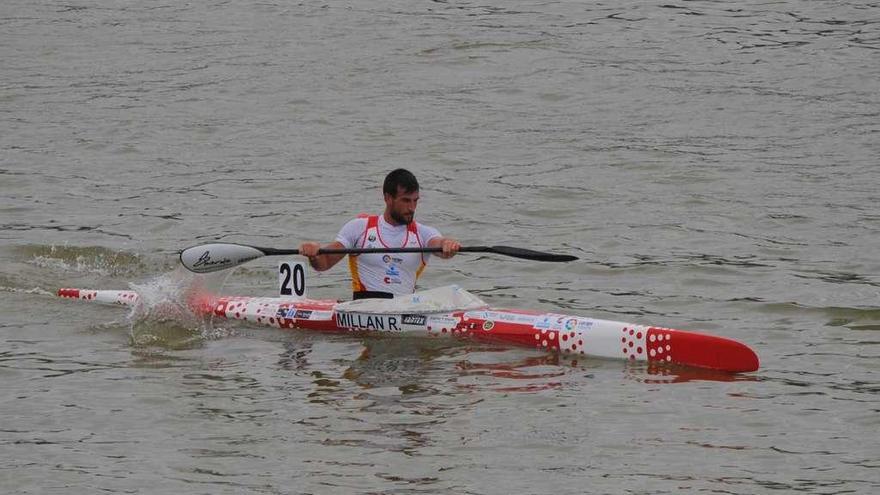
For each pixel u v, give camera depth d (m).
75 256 43.69
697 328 35.25
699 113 62.03
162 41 78.44
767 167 53.50
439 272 41.38
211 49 76.31
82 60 74.31
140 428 27.81
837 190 50.25
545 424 27.86
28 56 75.25
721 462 25.73
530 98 65.19
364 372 31.58
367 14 84.62
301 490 24.53
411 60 72.69
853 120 60.22
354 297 35.47
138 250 44.25
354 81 68.69
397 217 34.69
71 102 65.69
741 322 35.78
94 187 52.34
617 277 40.53
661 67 70.44
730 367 31.30
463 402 29.25
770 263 41.69
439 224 47.09
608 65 71.00
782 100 63.84
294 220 47.62
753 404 29.00
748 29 78.75
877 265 41.22
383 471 25.41
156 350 33.59
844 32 77.19
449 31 79.38
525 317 33.84
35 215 48.47
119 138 59.41
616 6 85.81
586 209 48.66
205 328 35.59
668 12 83.69
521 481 24.88
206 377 31.30
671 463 25.69
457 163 55.06
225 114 63.19
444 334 34.25
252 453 26.38
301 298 36.47
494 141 58.19
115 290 38.59
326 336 34.81
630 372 31.38
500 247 34.22
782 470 25.31
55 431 27.61
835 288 38.81
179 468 25.61
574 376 31.09
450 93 66.25
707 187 51.09
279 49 75.81
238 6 87.62
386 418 28.31
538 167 54.16
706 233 45.31
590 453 26.22
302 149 57.44
